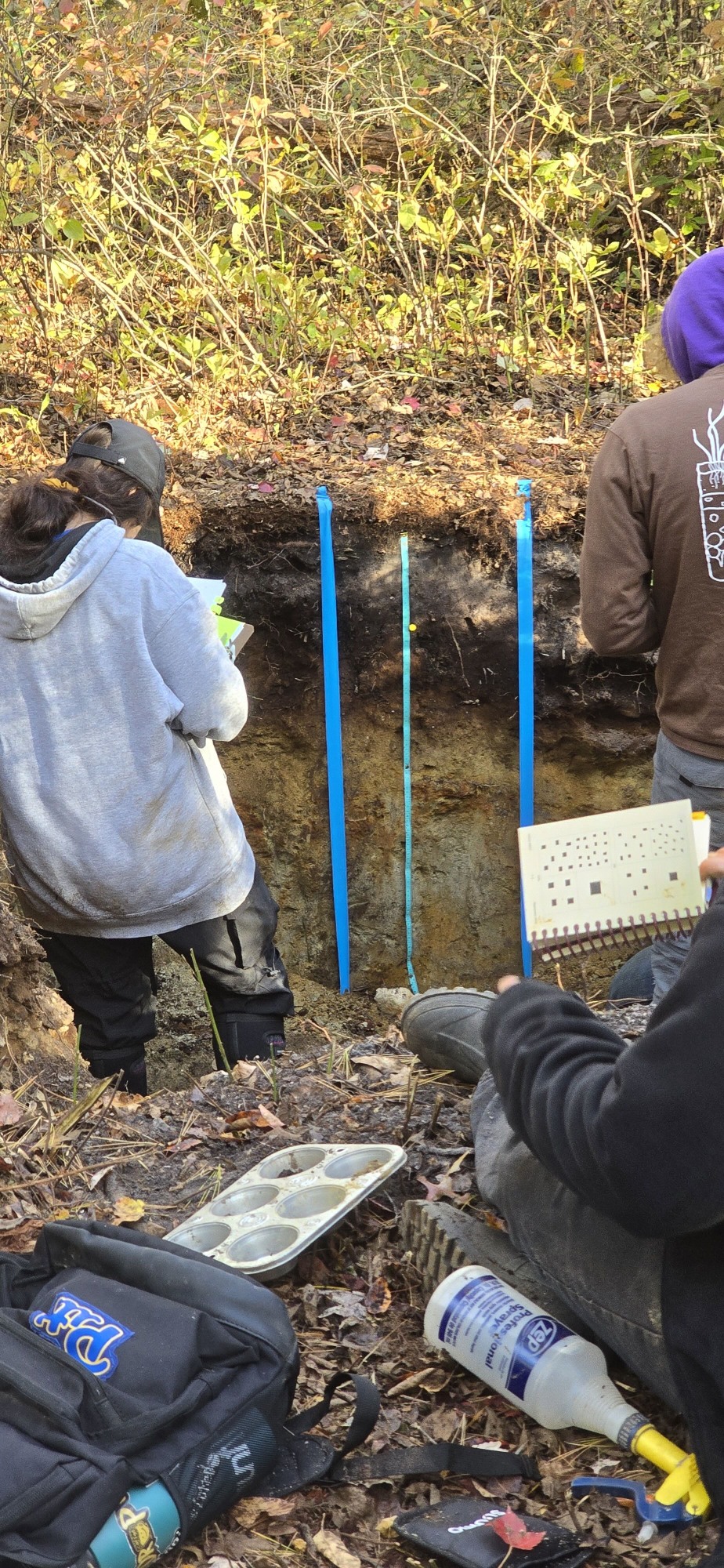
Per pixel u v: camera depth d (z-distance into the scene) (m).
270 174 5.30
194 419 4.81
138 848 2.73
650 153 5.83
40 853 2.71
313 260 5.90
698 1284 1.46
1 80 5.26
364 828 4.82
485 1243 1.96
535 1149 1.52
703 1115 1.28
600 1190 1.39
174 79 5.48
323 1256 2.13
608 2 5.71
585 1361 1.71
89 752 2.64
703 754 2.54
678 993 1.32
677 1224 1.34
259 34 5.49
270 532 4.46
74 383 5.04
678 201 5.81
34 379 5.08
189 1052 4.45
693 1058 1.29
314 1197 2.10
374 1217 2.21
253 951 3.10
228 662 2.69
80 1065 2.84
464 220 5.71
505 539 4.45
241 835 2.99
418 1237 2.01
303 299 5.41
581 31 5.69
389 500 4.43
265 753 4.79
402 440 4.81
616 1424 1.65
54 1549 1.38
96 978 2.99
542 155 5.34
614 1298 1.63
